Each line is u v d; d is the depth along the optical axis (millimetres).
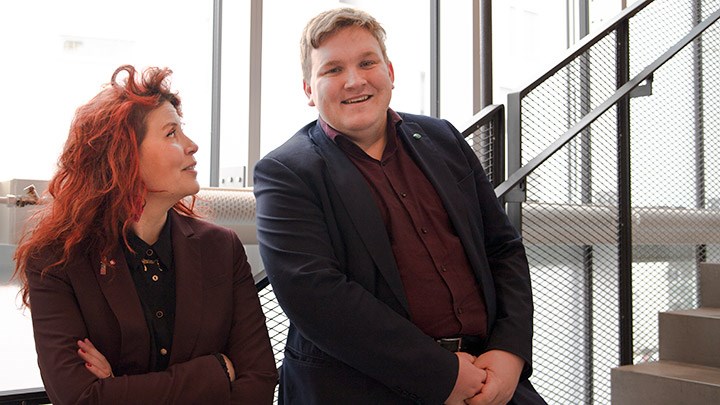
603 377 2713
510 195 2389
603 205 2717
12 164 2807
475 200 1977
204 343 1613
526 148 2521
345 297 1667
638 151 2879
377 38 1903
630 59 2857
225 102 3494
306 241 1735
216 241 1705
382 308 1687
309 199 1781
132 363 1540
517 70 4609
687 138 3045
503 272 1958
